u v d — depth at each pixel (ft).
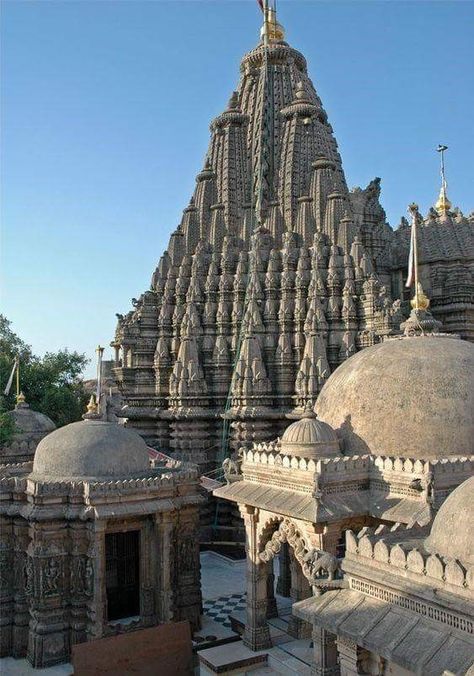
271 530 79.20
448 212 187.52
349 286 148.25
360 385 80.84
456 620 41.47
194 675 79.20
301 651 78.74
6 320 199.00
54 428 151.33
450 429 74.02
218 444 149.18
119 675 74.23
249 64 192.13
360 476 72.84
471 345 86.63
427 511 64.28
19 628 84.84
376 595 48.44
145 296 168.55
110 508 82.69
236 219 172.96
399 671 45.78
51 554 82.58
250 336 146.30
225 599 104.32
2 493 86.69
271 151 175.94
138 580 91.76
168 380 160.45
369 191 191.42
